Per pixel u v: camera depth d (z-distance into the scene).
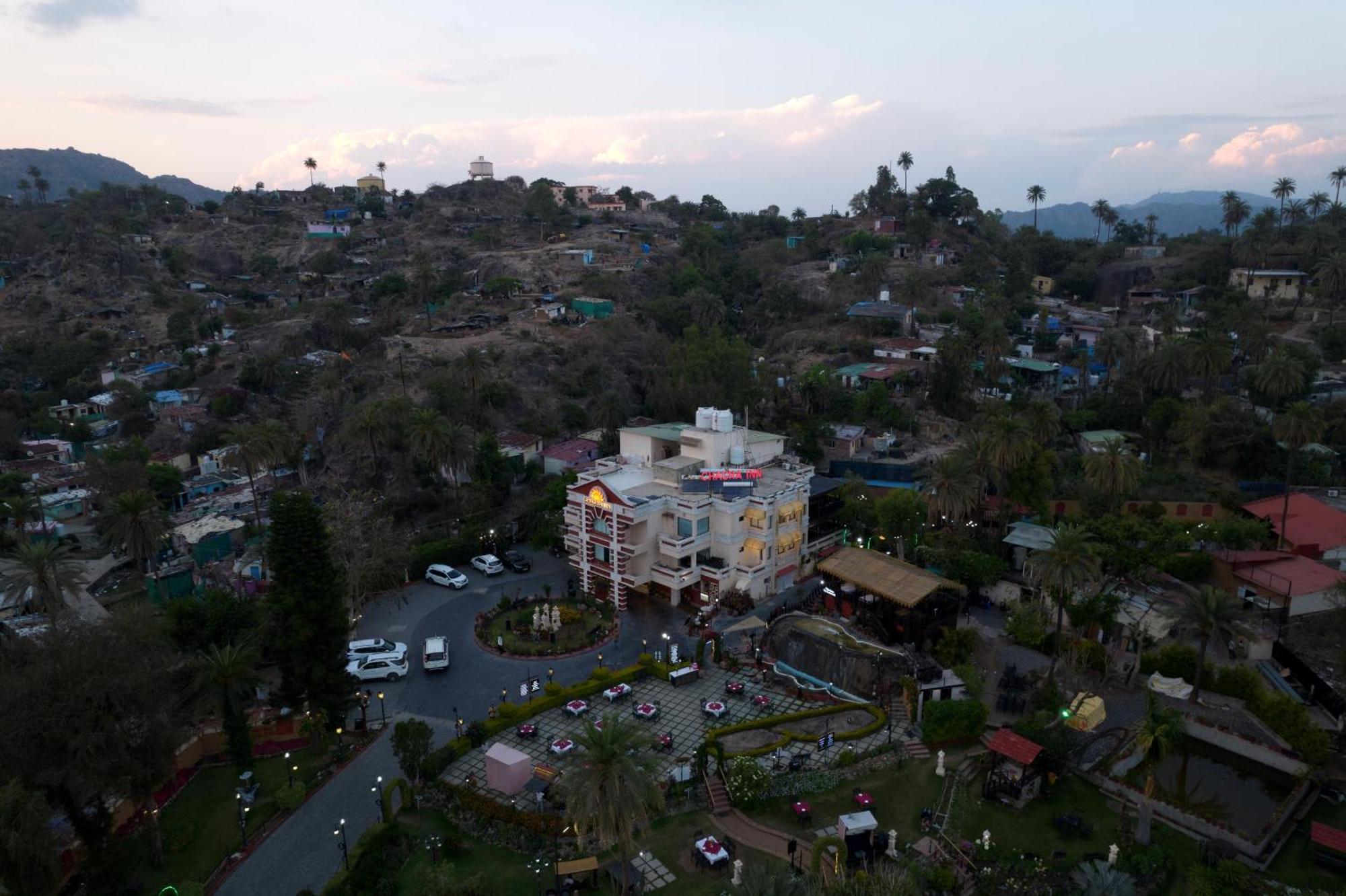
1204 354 117.50
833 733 58.72
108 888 45.09
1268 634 70.25
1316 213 199.12
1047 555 64.06
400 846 49.38
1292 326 152.38
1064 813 50.59
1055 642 67.25
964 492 81.62
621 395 147.25
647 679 69.06
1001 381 147.25
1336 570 75.38
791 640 70.50
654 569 83.31
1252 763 56.97
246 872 48.03
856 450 125.00
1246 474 110.38
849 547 82.88
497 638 75.75
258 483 121.31
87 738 43.31
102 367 179.25
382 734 62.12
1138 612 72.25
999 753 51.66
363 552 81.38
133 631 51.50
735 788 51.78
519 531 103.19
